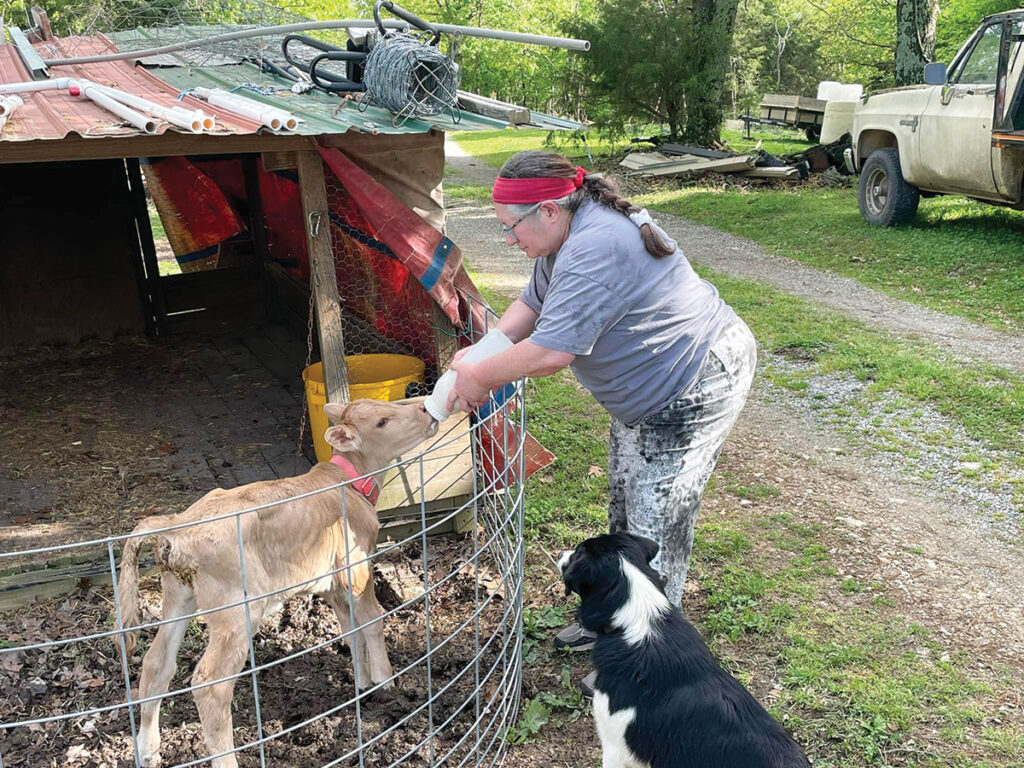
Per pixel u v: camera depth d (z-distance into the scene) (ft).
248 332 28.96
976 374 23.52
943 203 44.57
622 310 9.97
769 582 14.93
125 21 29.55
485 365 10.21
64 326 27.43
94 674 13.25
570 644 13.58
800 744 11.37
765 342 27.40
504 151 82.17
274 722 12.19
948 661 12.84
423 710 12.42
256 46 22.97
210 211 30.37
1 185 25.52
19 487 18.49
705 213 47.88
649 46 63.67
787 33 112.57
